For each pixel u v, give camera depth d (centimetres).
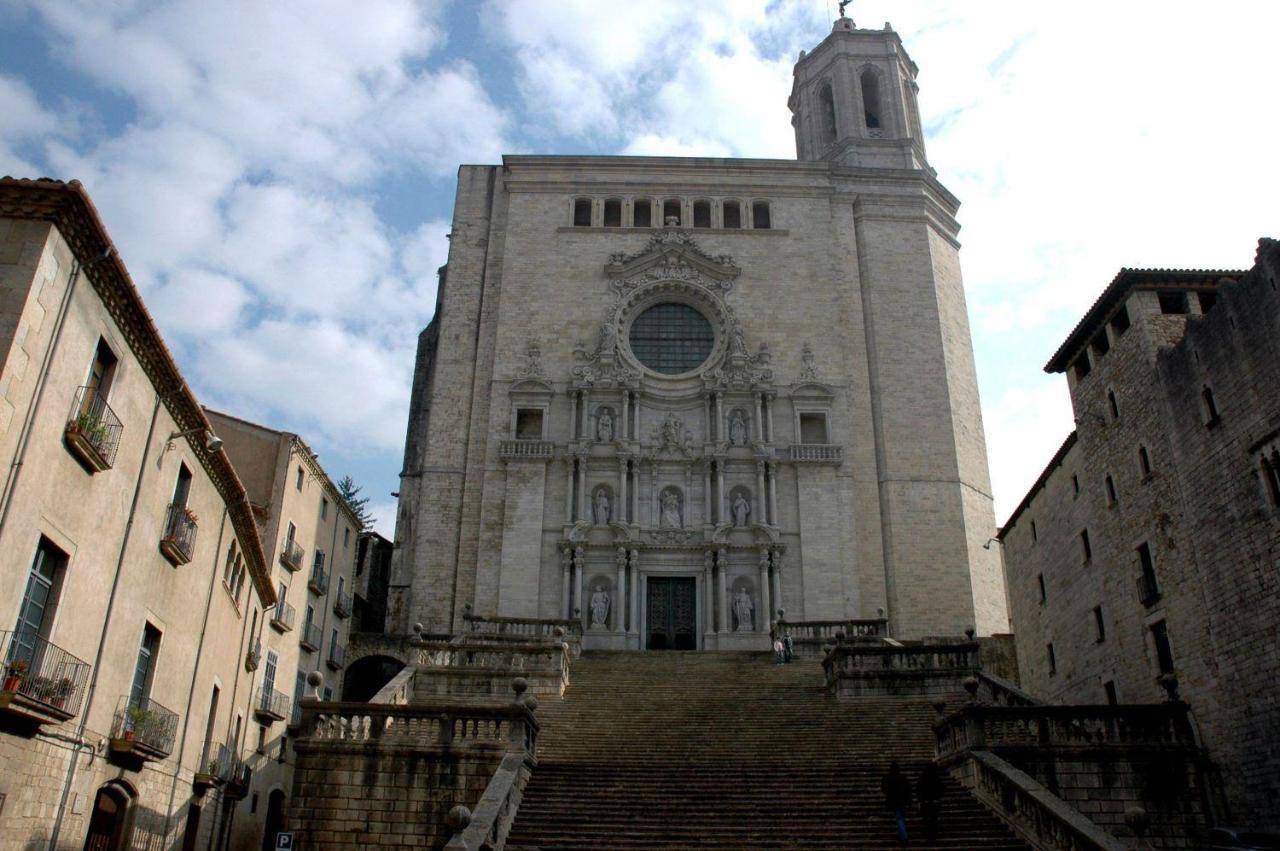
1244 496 2377
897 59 6259
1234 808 2330
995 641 4194
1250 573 2348
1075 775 2234
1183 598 2623
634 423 4816
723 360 4997
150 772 2178
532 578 4519
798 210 5447
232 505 2611
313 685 2262
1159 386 2762
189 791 2498
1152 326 2838
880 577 4666
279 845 1977
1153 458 2800
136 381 1952
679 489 4725
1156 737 2430
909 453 4916
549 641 3312
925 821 1853
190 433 2219
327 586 4247
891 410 5009
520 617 4238
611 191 5488
